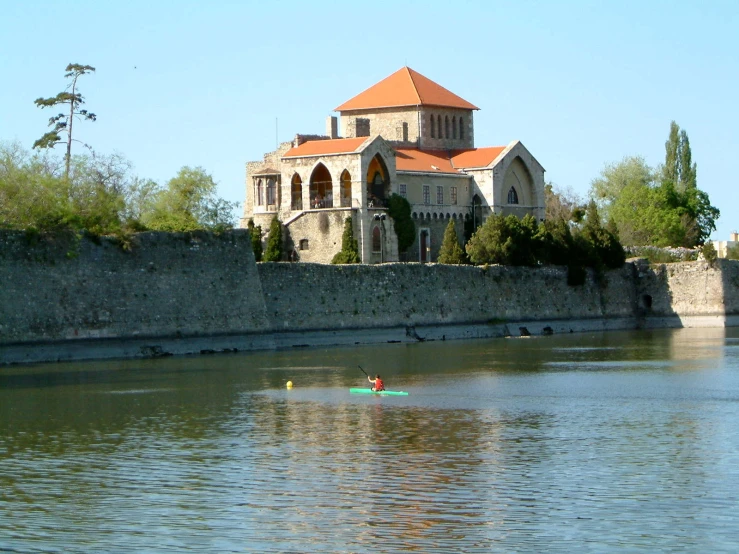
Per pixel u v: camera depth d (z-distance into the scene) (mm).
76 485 56094
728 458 60844
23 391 84625
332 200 185000
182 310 112438
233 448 63906
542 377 94688
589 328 163000
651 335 150625
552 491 54562
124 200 131500
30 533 49156
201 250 114812
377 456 61812
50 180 112375
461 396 83062
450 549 47125
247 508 52312
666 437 66562
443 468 59031
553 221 169375
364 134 199125
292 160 186500
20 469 59188
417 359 110812
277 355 113500
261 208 194500
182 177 144250
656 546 47031
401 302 137250
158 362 104812
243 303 117625
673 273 170875
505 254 154875
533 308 155500
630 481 56094
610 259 169875
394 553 46812
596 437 66688
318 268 128375
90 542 48156
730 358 111500
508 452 62656
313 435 67625
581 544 47344
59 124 159500
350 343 130125
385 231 184500
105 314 106750
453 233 158875
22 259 102062
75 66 159875
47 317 103125
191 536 48719
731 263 170625
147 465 59969
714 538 47875
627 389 86688
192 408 77125
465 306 145500
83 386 87438
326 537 48531
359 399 81375
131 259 109250
